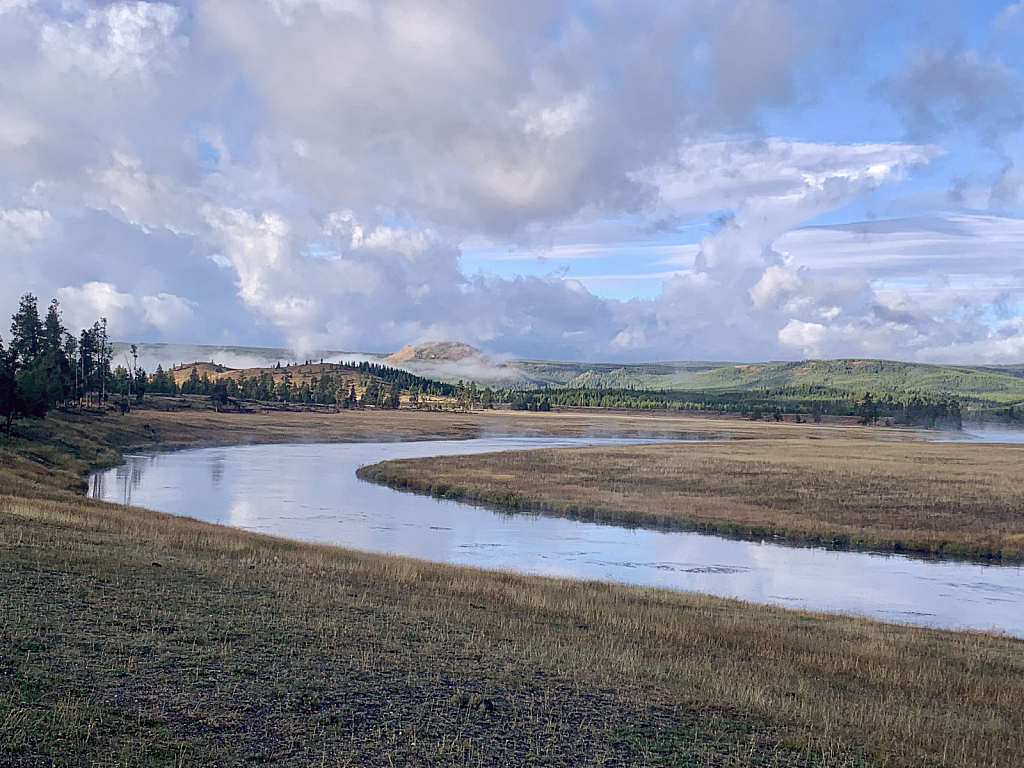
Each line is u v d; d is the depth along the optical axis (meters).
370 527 44.06
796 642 18.38
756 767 9.59
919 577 34.44
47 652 10.52
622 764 9.18
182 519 34.75
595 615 19.19
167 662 10.84
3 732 7.82
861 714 12.56
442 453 100.19
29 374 68.00
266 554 23.23
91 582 15.14
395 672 11.80
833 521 46.34
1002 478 66.12
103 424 95.75
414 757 8.66
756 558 37.88
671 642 17.05
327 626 14.04
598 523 47.41
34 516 23.66
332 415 176.88
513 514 50.34
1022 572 36.09
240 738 8.58
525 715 10.50
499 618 17.34
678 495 55.84
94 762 7.47
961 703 14.42
